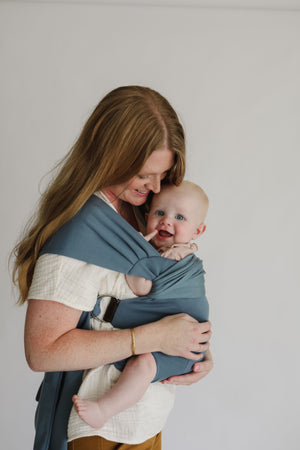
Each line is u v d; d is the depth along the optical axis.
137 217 1.60
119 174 1.26
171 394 1.42
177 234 1.53
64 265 1.23
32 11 2.59
